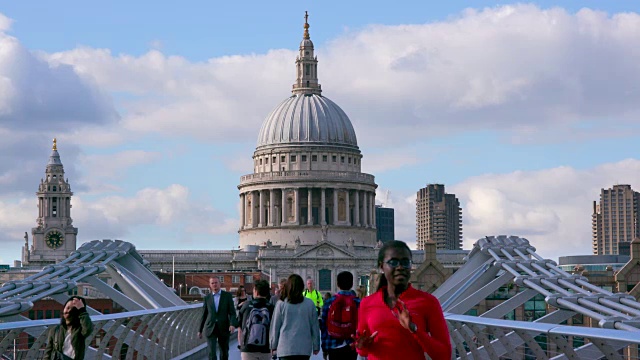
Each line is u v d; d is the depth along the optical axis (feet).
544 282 143.13
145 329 124.77
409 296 45.09
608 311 118.62
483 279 166.09
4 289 143.23
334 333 85.87
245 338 94.99
